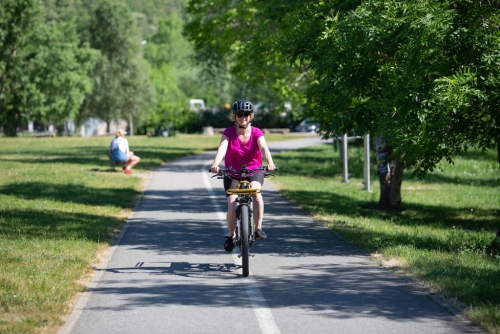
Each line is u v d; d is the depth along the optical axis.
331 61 19.17
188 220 22.78
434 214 29.12
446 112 16.97
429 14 17.23
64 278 13.11
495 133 18.70
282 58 22.14
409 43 17.50
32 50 105.94
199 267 14.87
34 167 43.66
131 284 13.12
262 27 37.78
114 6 136.50
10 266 13.90
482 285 12.63
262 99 127.00
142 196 29.98
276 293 12.38
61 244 16.95
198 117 144.88
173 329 10.07
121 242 18.27
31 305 10.97
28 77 101.75
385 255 16.14
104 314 10.91
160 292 12.45
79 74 110.69
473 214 29.34
